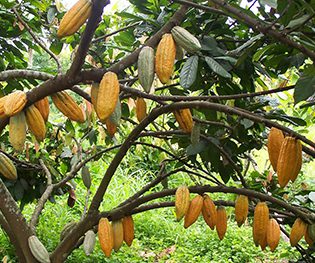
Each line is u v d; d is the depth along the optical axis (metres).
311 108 4.62
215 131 2.94
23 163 3.63
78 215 7.50
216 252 6.66
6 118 1.92
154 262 6.28
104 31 3.71
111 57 3.74
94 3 1.55
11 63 3.80
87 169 2.82
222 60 2.37
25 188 4.15
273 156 1.89
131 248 6.52
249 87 2.75
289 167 1.79
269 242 2.25
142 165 9.34
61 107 1.89
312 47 1.59
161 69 1.71
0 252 5.68
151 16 3.02
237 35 2.88
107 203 7.61
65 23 1.62
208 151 2.90
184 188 2.24
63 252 2.33
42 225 6.62
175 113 2.05
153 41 1.85
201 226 7.79
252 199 2.80
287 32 1.54
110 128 2.06
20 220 2.21
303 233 2.30
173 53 1.73
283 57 2.30
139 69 1.74
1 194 2.19
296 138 1.79
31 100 1.84
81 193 7.86
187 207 2.23
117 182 8.30
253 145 3.04
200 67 2.42
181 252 6.61
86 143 6.11
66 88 1.84
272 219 2.30
